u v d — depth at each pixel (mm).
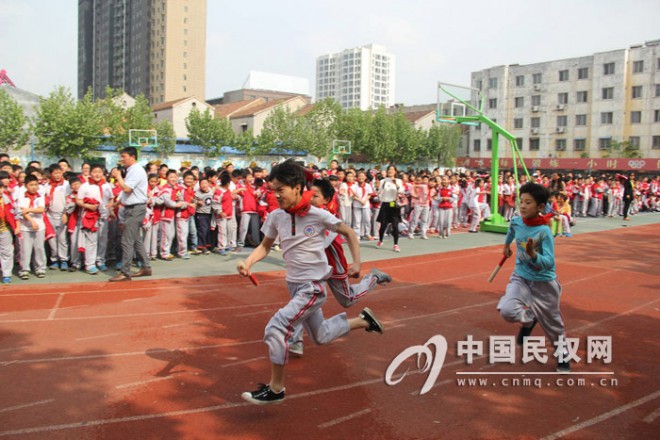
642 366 4816
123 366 4605
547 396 4148
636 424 3701
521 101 54219
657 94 46000
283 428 3551
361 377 4457
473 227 15578
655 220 21344
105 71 123125
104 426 3539
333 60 167375
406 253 11258
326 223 3895
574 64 50625
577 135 50688
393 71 168000
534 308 4477
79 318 5988
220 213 10234
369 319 4348
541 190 4375
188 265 9281
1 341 5191
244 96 90000
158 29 100125
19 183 8703
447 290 7738
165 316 6125
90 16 135000
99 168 8445
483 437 3484
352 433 3498
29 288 7379
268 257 10312
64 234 8594
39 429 3480
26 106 36312
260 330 5680
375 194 13570
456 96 15578
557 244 13398
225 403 3920
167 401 3936
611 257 11344
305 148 44312
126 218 7848
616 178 22812
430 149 49625
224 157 43406
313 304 3805
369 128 46594
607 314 6613
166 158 41062
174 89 99062
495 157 15453
